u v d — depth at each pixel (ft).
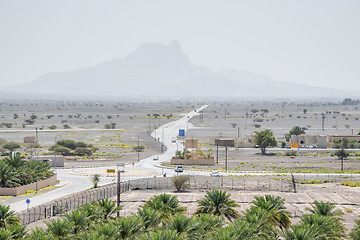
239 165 508.12
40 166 380.17
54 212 270.05
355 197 324.39
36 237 163.12
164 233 163.22
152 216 191.83
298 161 538.47
